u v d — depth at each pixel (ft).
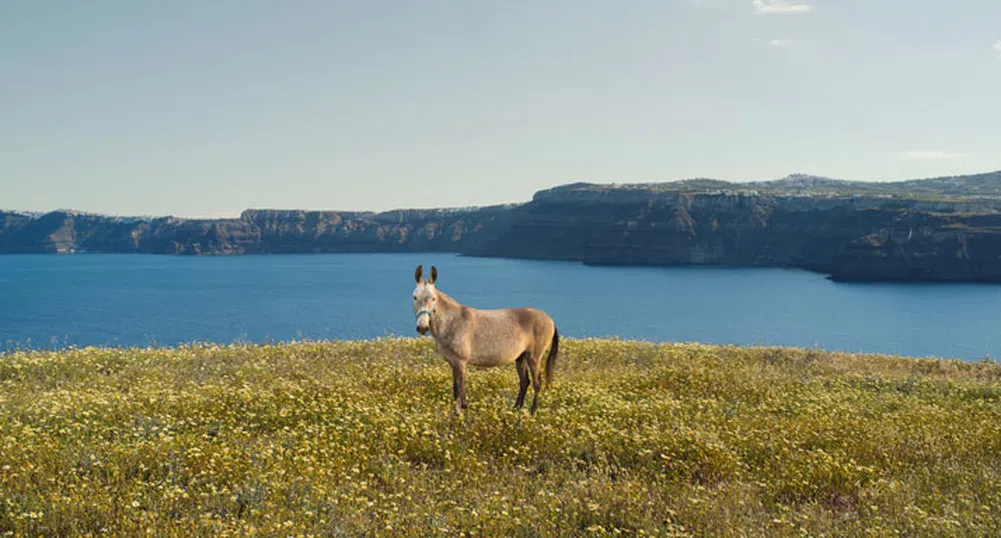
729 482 28.48
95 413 31.83
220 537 19.22
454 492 25.13
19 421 28.78
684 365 58.80
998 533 22.68
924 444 33.91
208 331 359.87
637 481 26.68
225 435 30.04
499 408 36.32
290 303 554.05
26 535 19.07
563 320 471.21
